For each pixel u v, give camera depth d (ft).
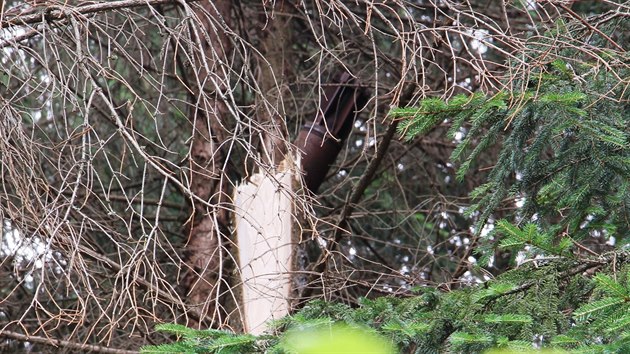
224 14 46.32
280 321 22.77
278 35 48.98
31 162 28.68
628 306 19.86
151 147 47.62
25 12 30.50
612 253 23.89
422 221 50.42
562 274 23.85
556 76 26.43
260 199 31.58
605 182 26.53
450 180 52.49
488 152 49.34
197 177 44.45
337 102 38.70
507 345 20.45
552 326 22.12
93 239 40.55
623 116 27.53
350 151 51.47
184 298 39.93
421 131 26.05
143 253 26.37
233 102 27.55
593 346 19.29
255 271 31.53
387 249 50.21
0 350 41.63
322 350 9.22
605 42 29.96
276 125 28.89
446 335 22.56
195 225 43.75
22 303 40.45
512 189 27.53
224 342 21.31
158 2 30.55
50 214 27.35
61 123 41.88
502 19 43.88
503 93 25.07
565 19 32.89
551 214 28.25
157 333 38.65
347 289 40.55
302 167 37.27
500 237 33.99
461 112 25.63
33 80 29.71
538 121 27.86
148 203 46.14
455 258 45.55
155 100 47.55
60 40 28.99
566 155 26.73
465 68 44.50
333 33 48.21
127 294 27.45
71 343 34.94
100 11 30.71
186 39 28.81
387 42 49.55
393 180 50.34
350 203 41.93
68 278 26.68
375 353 9.20
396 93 27.53
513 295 23.45
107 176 49.21
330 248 37.96
